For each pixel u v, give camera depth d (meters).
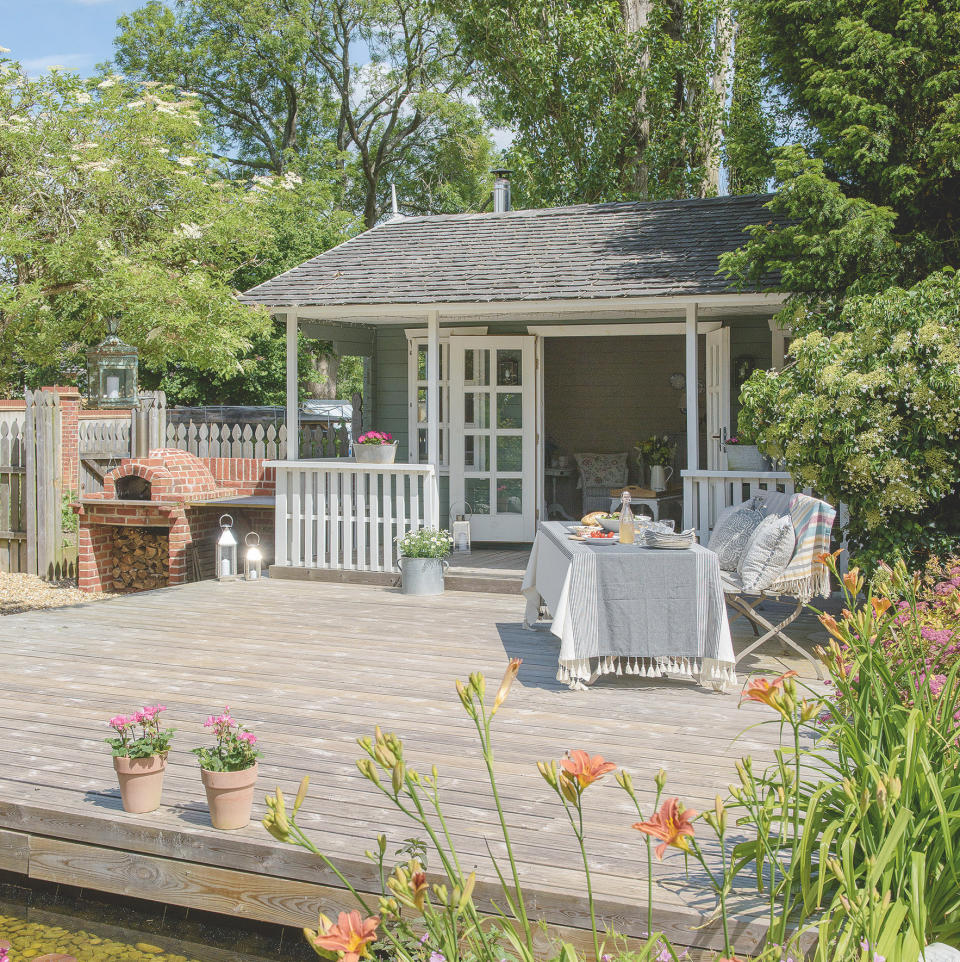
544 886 3.49
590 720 5.58
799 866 3.10
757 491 7.84
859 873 2.80
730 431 11.33
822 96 9.02
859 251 8.51
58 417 12.09
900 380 6.84
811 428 7.25
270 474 12.52
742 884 3.52
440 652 7.21
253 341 18.61
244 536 11.96
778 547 6.39
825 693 5.93
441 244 11.39
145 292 11.19
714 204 11.27
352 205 31.95
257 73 28.77
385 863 3.71
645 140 19.33
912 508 7.03
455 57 28.77
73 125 12.05
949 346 6.70
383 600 9.29
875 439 6.91
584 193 19.16
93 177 11.46
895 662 3.89
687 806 4.24
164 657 7.04
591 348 14.58
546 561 7.48
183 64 27.89
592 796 4.38
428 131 30.70
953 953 2.63
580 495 14.59
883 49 8.75
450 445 11.91
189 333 11.78
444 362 11.93
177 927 4.05
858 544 7.82
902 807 2.68
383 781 4.56
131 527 12.15
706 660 6.21
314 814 4.19
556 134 19.45
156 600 9.29
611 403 14.59
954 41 8.66
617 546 6.61
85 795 4.41
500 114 20.34
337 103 30.73
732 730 5.38
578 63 18.72
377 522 10.11
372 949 2.94
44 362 12.33
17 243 10.79
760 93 16.05
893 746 3.16
